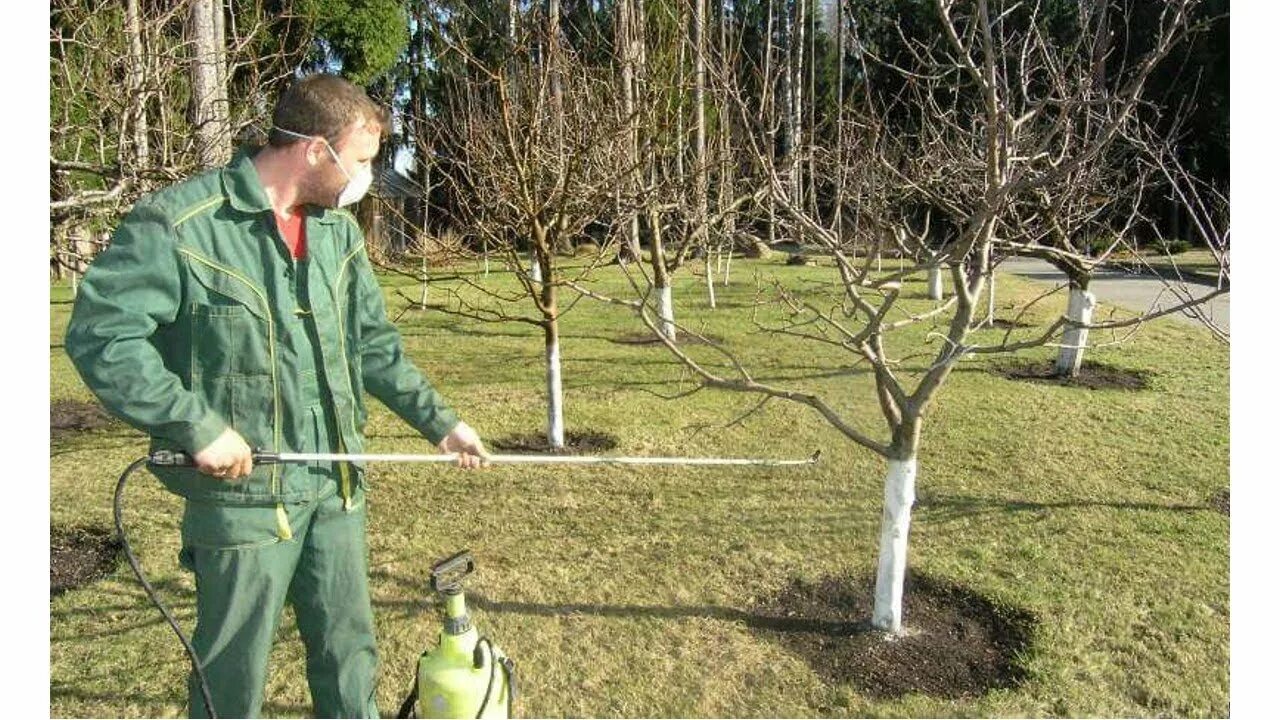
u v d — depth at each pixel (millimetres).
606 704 2992
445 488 4969
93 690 3008
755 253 19281
